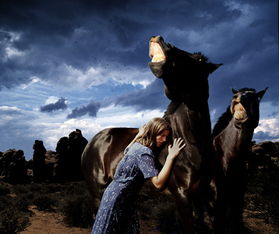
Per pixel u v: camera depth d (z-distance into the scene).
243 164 4.53
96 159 5.39
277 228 7.96
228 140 4.54
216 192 4.24
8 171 25.03
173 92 4.17
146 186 14.83
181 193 4.11
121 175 2.74
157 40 3.98
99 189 5.34
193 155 4.05
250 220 8.73
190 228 4.06
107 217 2.64
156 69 3.96
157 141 2.82
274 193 10.88
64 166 26.59
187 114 4.08
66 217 9.52
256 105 4.42
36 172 26.14
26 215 10.30
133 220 2.72
